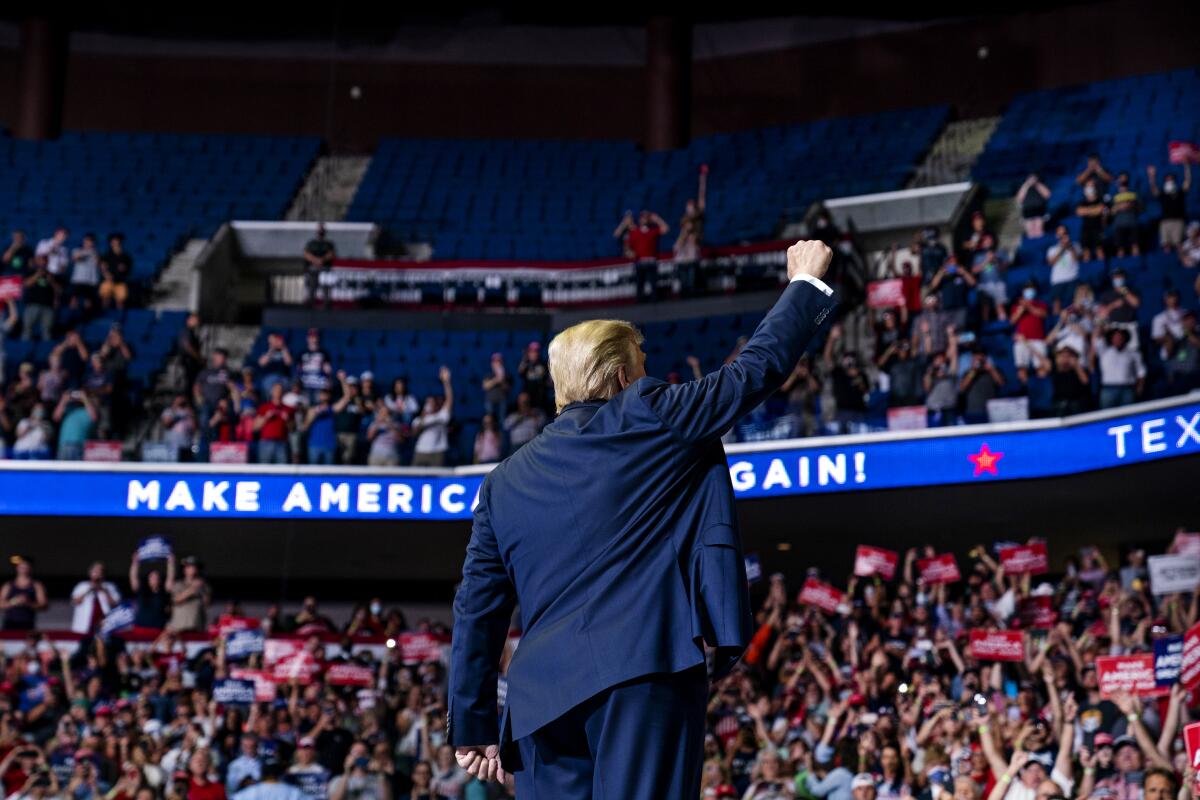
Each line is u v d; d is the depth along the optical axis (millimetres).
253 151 24891
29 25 25188
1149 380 14750
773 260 20312
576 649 2076
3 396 17906
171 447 16641
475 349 19844
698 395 2166
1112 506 15719
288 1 26109
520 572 2213
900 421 15281
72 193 23375
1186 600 12656
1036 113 22938
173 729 12781
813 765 11070
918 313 17484
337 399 17953
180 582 15484
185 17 26203
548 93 26109
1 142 24328
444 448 16703
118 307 20141
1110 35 23828
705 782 11258
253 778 11711
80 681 14023
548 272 21125
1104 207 17844
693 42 25922
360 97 26109
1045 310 16156
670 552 2113
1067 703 9984
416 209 23562
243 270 22734
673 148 24906
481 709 2322
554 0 25750
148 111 25953
